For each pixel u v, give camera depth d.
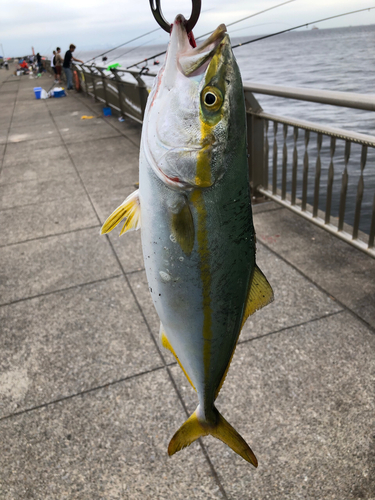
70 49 19.84
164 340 1.78
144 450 2.33
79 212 5.47
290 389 2.64
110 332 3.25
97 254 4.40
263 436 2.35
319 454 2.23
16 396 2.73
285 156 4.46
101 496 2.11
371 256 3.58
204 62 1.31
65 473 2.23
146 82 9.77
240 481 2.14
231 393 2.64
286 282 3.68
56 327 3.35
